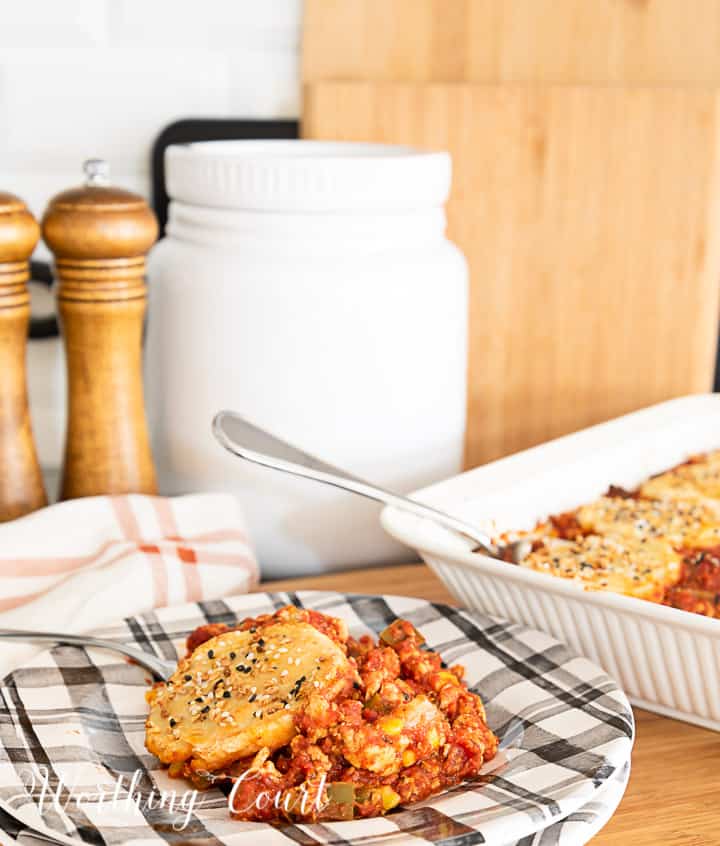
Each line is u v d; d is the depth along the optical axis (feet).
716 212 3.71
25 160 3.33
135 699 2.13
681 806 1.99
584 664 2.13
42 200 3.36
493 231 3.57
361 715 1.87
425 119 3.42
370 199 2.71
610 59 3.68
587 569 2.54
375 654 2.02
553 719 1.98
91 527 2.68
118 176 3.40
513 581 2.20
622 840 1.89
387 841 1.61
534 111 3.51
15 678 2.10
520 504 2.79
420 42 3.49
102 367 2.75
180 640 2.31
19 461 2.73
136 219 2.64
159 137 3.34
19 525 2.62
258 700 1.89
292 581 2.82
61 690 2.10
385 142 3.40
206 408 2.81
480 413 3.70
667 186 3.67
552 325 3.69
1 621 2.38
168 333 2.84
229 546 2.72
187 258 2.80
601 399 3.80
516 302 3.64
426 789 1.82
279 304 2.68
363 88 3.35
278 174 2.66
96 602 2.46
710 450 3.37
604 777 1.78
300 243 2.71
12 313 2.60
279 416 2.75
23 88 3.27
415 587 2.81
